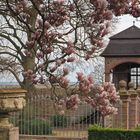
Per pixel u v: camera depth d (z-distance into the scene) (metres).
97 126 24.25
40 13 9.93
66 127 27.78
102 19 9.55
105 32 10.34
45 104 28.02
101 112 10.40
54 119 28.05
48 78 11.01
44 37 10.77
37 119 28.03
